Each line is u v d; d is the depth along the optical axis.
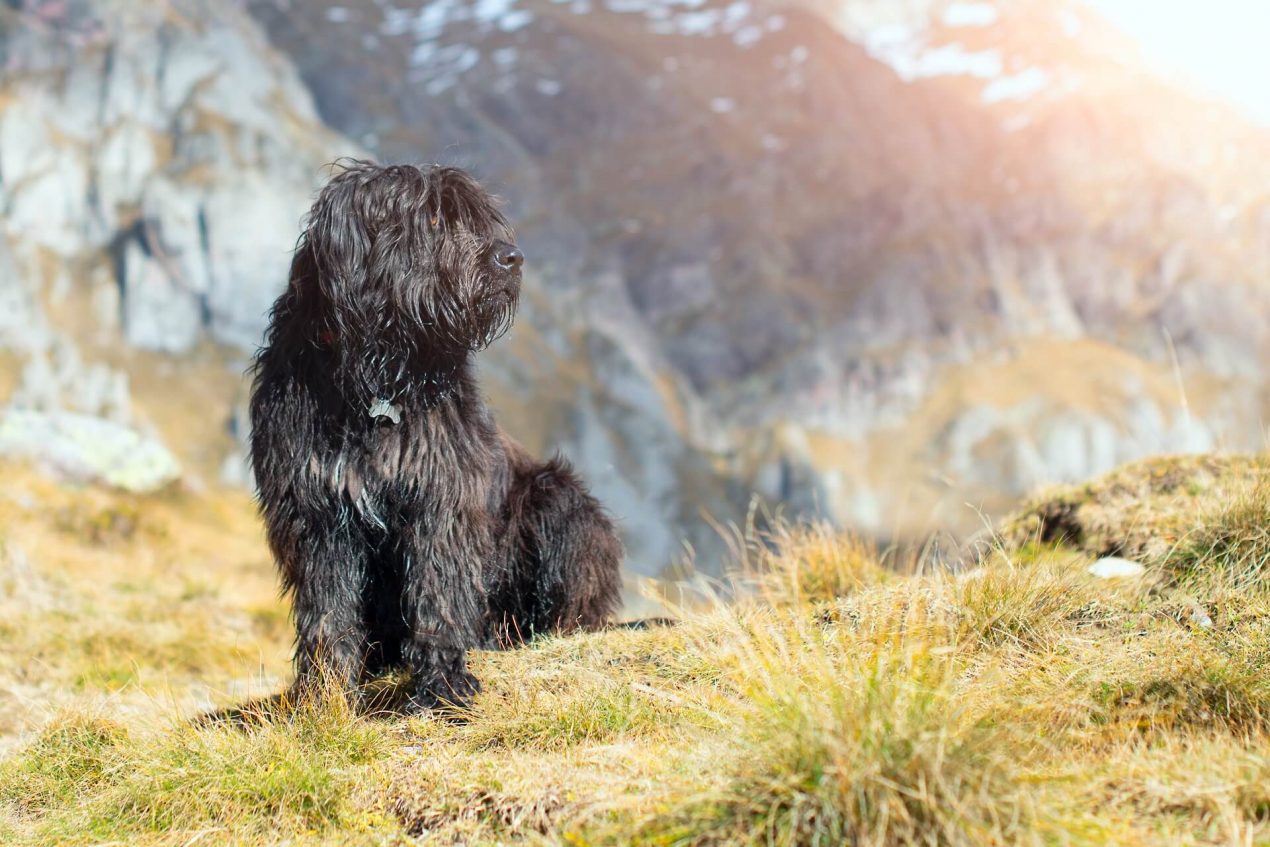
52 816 4.10
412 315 4.57
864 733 2.99
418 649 4.73
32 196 113.25
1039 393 136.12
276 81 146.00
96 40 124.56
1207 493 5.76
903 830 2.79
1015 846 2.73
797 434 131.50
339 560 4.81
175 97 124.88
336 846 3.47
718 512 116.94
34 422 16.88
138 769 4.15
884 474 128.88
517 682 4.79
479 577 4.86
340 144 137.50
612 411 124.88
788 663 3.80
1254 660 3.82
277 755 3.95
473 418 4.90
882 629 4.04
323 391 4.68
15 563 9.50
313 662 4.77
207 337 111.12
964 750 3.00
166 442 96.25
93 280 110.44
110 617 8.54
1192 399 139.75
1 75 120.25
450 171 4.78
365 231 4.57
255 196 116.12
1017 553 5.94
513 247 4.82
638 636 5.30
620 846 2.96
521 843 3.26
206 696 6.26
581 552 5.88
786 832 2.84
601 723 4.11
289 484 4.72
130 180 117.00
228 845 3.54
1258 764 3.01
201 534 16.31
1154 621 4.52
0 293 100.06
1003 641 4.47
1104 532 5.86
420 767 3.94
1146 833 2.80
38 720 5.73
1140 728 3.58
